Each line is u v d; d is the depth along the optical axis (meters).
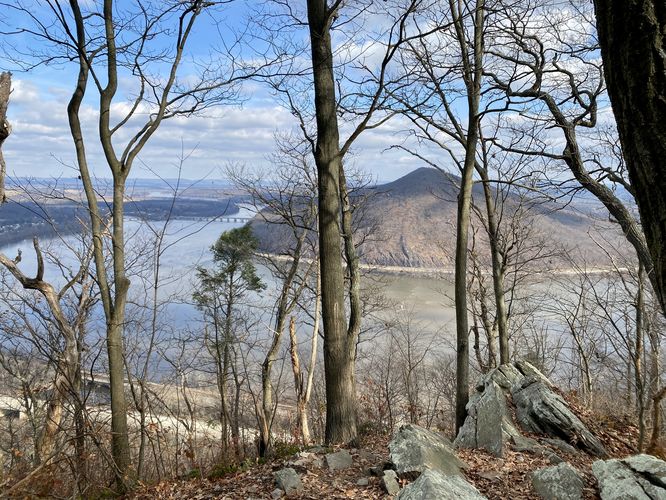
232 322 17.98
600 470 5.14
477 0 9.22
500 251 12.99
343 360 7.82
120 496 6.51
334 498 4.99
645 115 1.44
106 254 10.35
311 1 7.66
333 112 7.85
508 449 6.51
